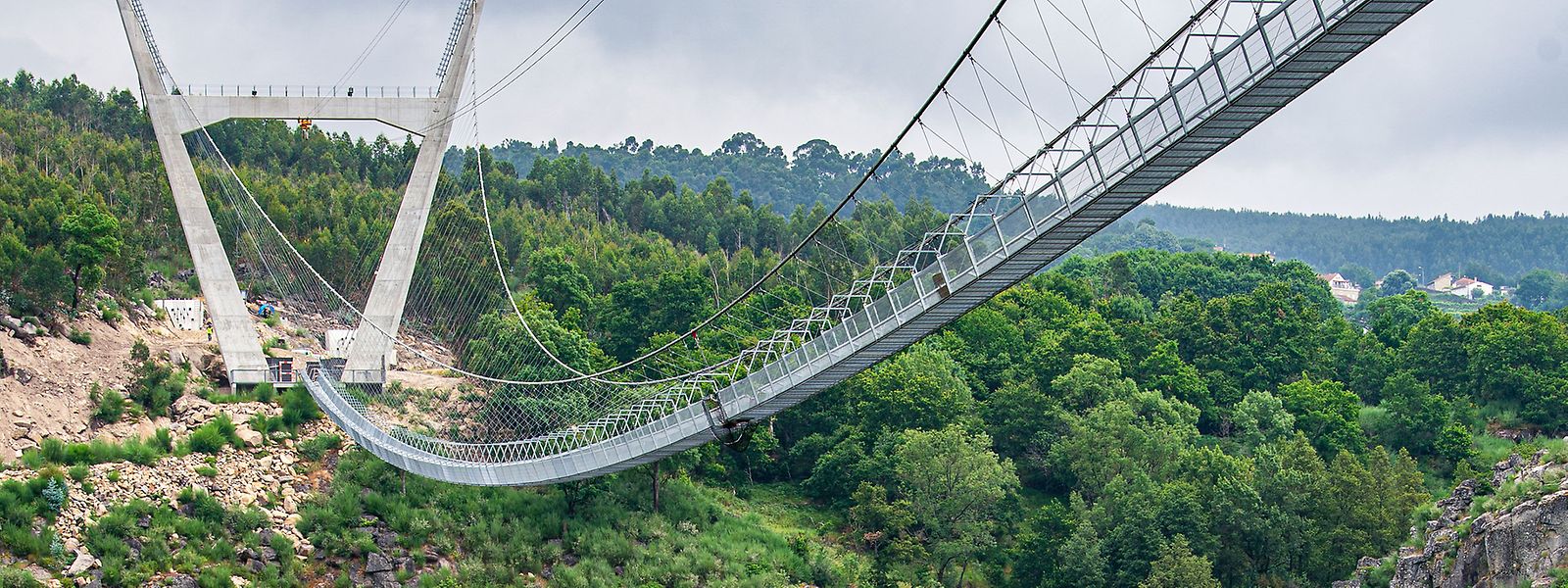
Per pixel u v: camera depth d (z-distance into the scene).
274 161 175.75
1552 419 127.75
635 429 74.25
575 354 108.69
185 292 120.81
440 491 90.44
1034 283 167.25
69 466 83.25
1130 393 119.69
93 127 182.00
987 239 57.41
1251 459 112.81
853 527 102.06
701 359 117.25
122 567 76.81
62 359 93.44
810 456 112.44
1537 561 68.44
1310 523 97.25
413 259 101.06
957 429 103.44
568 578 86.62
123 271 109.62
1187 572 89.50
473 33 102.50
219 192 133.50
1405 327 158.75
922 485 100.06
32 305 97.00
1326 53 48.53
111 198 136.88
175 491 83.81
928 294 59.72
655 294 134.75
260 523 83.81
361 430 90.19
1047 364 127.88
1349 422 124.44
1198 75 50.62
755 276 160.88
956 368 124.69
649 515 94.62
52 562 75.81
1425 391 127.38
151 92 98.69
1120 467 107.00
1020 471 116.00
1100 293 187.25
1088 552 95.81
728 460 110.44
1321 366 144.12
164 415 92.38
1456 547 76.25
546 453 85.44
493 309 122.56
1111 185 52.97
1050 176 55.09
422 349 116.31
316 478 89.44
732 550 93.31
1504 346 134.12
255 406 95.00
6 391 87.69
